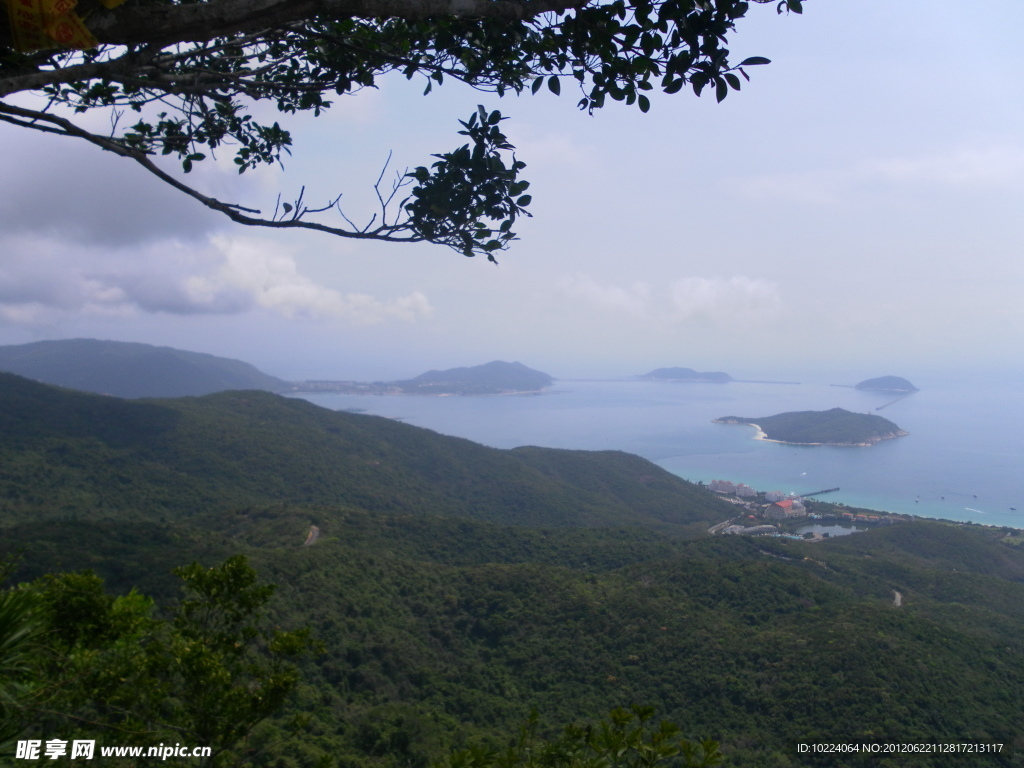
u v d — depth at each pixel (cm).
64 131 334
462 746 1747
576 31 367
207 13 262
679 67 358
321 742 1661
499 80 447
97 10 248
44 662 434
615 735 312
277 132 548
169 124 515
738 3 344
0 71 301
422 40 453
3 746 365
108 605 515
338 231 382
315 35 410
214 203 359
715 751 300
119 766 426
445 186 400
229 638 509
